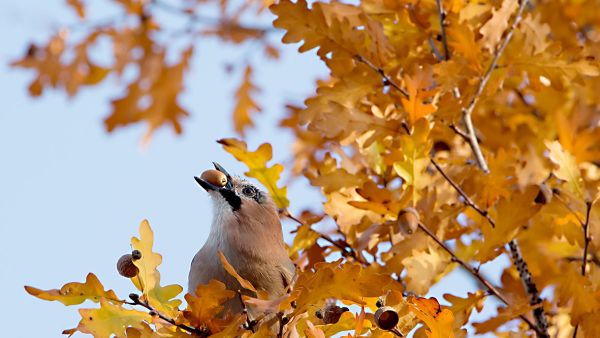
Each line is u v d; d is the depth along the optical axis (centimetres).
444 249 767
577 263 773
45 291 667
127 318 671
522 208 742
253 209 940
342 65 790
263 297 665
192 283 898
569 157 792
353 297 649
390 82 786
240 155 841
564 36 1023
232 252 882
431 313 658
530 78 824
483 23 806
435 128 820
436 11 839
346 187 790
